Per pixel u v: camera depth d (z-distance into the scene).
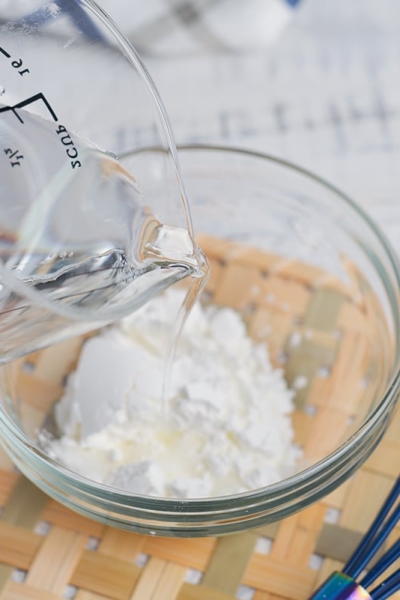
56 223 0.49
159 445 0.56
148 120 0.54
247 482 0.55
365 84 0.74
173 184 0.53
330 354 0.61
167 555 0.53
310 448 0.57
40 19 0.50
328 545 0.53
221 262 0.64
